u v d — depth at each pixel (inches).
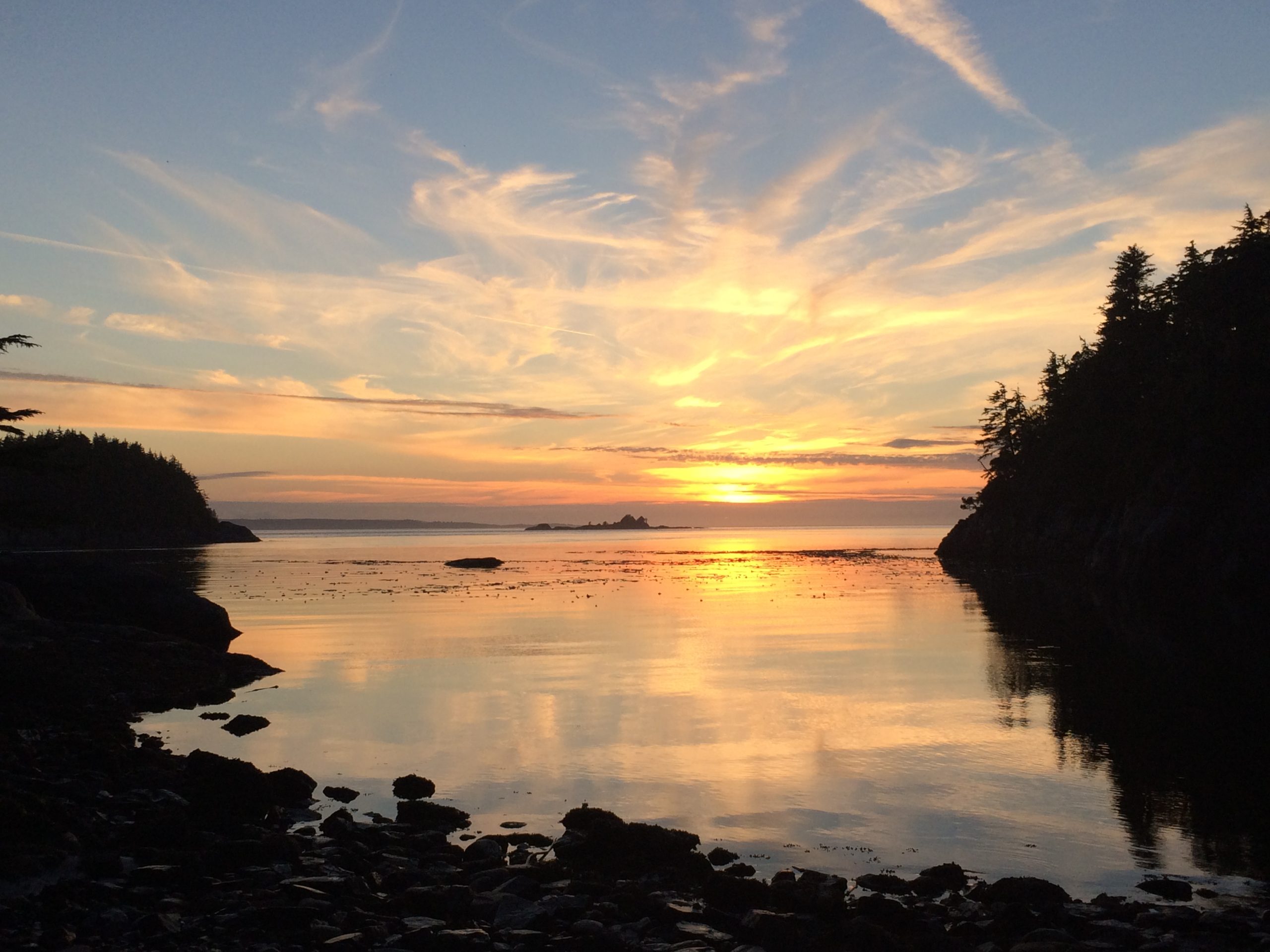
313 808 571.8
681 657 1189.1
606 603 2028.8
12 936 352.5
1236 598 2004.2
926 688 964.6
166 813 512.1
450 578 3009.4
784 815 556.7
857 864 478.3
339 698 936.3
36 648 1063.6
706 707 872.9
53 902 388.5
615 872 460.8
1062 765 666.8
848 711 852.6
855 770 653.9
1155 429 2691.9
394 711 868.6
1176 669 1074.7
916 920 390.9
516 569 3641.7
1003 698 910.4
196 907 392.8
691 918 394.3
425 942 362.0
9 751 647.1
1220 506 2257.6
